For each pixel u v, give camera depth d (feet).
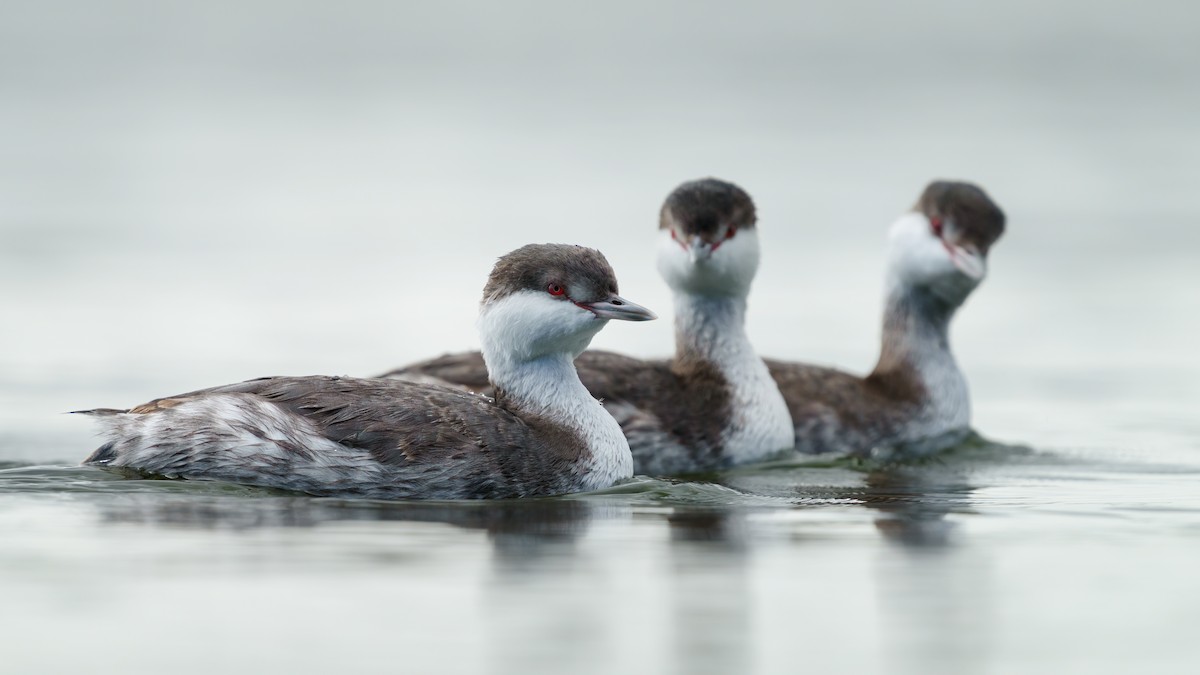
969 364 82.48
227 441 46.52
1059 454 60.64
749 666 32.99
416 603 36.60
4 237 112.88
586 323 49.47
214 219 123.44
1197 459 59.36
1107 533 44.34
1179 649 34.09
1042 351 85.35
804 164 145.79
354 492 46.70
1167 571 40.09
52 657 32.99
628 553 41.42
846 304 96.43
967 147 155.12
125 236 115.34
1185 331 89.56
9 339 81.76
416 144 160.35
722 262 56.85
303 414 46.75
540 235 114.62
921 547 42.63
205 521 43.37
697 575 39.34
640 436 55.72
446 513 45.42
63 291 95.76
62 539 41.34
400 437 46.68
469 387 56.24
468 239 116.67
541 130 169.07
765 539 43.39
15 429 61.05
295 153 154.71
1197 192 134.00
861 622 35.76
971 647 34.24
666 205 58.90
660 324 89.25
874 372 65.57
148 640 33.99
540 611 36.24
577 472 49.39
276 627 34.81
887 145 156.15
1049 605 37.04
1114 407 71.82
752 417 57.57
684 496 49.62
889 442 62.34
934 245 63.82
